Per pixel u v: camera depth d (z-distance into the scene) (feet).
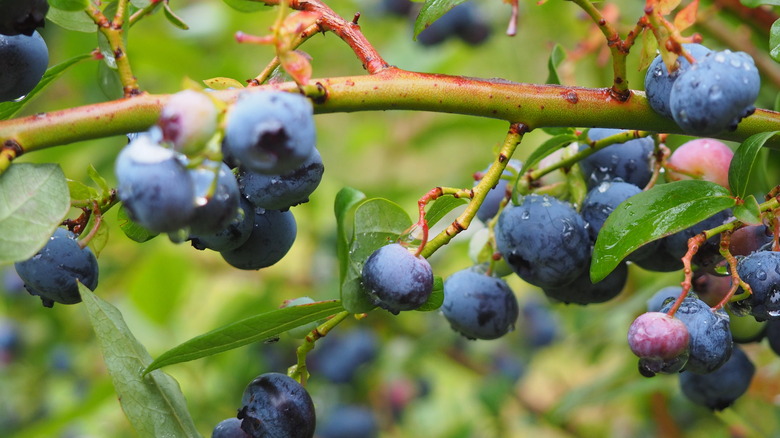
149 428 1.24
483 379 2.51
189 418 1.27
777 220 1.25
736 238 1.28
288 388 1.27
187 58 2.27
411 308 1.20
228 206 1.14
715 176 1.34
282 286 2.44
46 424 1.96
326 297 2.27
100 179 1.24
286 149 1.11
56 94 2.46
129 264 2.48
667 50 1.19
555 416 1.94
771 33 1.28
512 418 2.48
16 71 1.24
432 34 2.30
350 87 1.19
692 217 1.23
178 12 2.45
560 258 1.29
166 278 2.25
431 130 2.46
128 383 1.24
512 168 1.33
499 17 2.30
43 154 2.19
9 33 1.20
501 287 1.36
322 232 2.48
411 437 2.63
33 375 2.76
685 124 1.18
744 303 1.24
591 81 2.14
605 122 1.24
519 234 1.30
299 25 1.15
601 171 1.33
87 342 2.75
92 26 1.28
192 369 2.20
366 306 1.21
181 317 2.42
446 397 2.78
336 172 2.69
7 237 1.14
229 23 2.43
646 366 1.22
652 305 1.33
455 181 2.39
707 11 1.65
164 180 1.11
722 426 2.08
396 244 1.20
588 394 1.89
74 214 2.31
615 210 1.25
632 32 1.21
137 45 2.24
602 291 1.34
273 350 2.29
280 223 1.29
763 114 1.26
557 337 2.57
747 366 1.36
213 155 1.11
